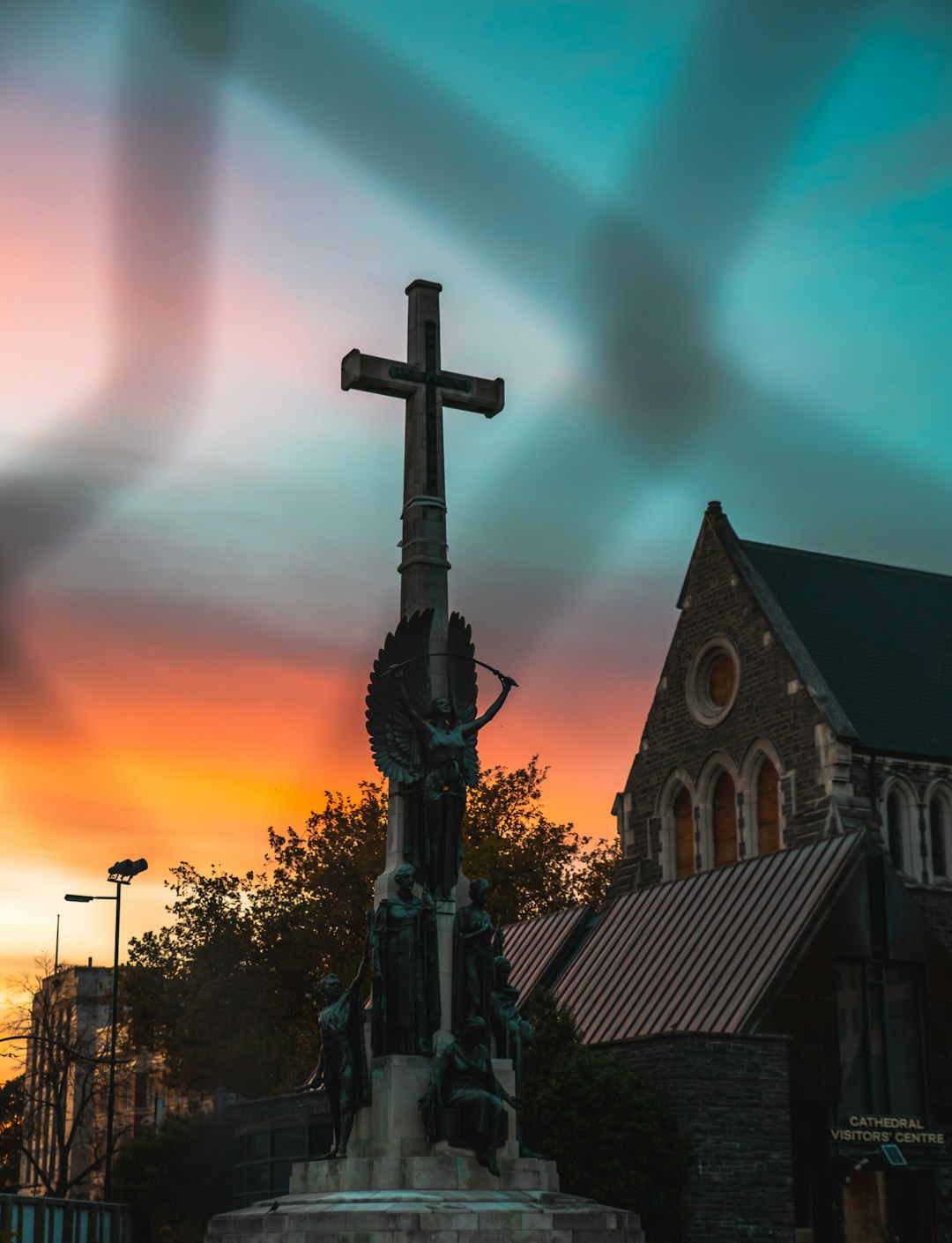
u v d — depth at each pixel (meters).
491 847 72.31
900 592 61.44
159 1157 63.59
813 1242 39.59
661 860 59.38
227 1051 70.06
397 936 26.41
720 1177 37.38
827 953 40.53
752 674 56.44
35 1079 89.75
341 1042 26.22
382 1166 24.91
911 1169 41.09
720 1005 40.06
